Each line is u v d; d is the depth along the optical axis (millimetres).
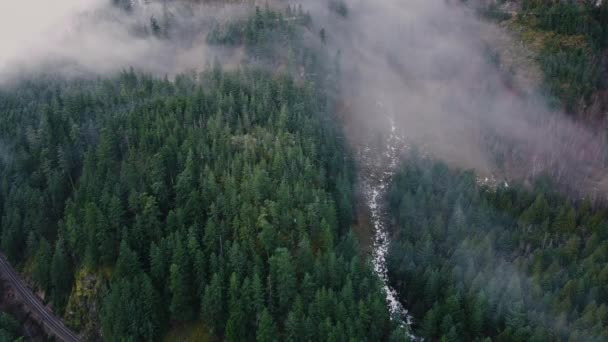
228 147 97000
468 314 80062
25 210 97125
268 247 81312
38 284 92125
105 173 95062
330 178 103125
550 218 104000
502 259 90250
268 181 89438
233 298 75438
